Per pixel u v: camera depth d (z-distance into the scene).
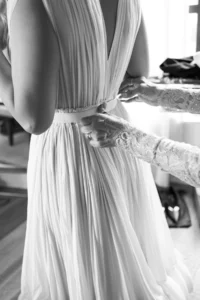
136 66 1.25
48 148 1.14
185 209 2.59
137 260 1.18
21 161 2.67
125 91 1.27
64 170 1.12
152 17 2.50
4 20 1.01
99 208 1.13
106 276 1.15
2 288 1.92
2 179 3.01
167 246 1.46
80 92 1.04
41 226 1.22
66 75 0.99
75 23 0.93
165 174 2.71
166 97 1.27
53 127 1.13
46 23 0.89
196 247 2.20
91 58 0.99
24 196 2.84
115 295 1.17
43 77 0.89
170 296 1.33
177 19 2.49
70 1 0.91
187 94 1.26
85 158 1.11
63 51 0.95
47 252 1.23
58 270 1.23
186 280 1.56
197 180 0.92
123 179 1.20
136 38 1.19
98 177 1.12
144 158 1.00
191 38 2.63
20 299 1.41
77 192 1.12
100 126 1.02
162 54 2.57
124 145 1.02
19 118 0.94
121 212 1.15
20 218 2.59
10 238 2.37
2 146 2.71
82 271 1.13
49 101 0.92
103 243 1.13
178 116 2.60
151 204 1.35
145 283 1.21
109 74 1.10
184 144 0.97
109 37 1.04
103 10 1.01
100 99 1.11
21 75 0.90
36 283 1.31
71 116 1.08
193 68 2.35
